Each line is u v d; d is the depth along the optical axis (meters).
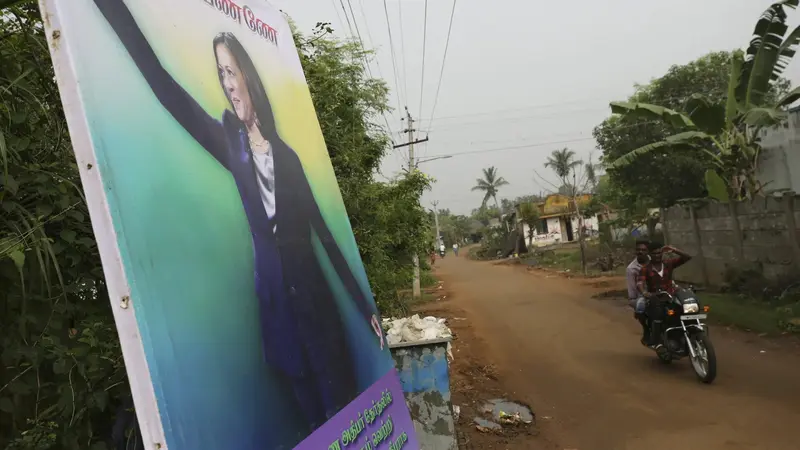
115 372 2.17
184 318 1.39
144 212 1.37
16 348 1.84
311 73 5.06
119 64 1.46
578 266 22.36
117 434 2.13
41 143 2.24
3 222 1.98
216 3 2.12
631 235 22.02
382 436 2.30
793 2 10.02
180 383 1.31
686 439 4.53
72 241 2.06
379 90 6.23
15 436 1.90
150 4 1.68
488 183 66.06
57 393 2.02
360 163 5.87
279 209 2.11
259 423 1.54
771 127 12.74
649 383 6.19
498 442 4.80
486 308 13.58
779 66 11.12
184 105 1.69
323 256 2.38
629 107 12.27
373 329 2.66
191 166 1.62
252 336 1.65
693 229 13.47
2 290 1.94
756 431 4.54
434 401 3.97
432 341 4.00
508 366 7.51
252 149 2.04
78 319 2.21
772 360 6.56
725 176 12.41
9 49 2.23
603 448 4.53
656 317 6.56
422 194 6.56
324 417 1.90
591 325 9.98
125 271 1.25
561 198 44.25
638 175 18.25
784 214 10.00
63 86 1.28
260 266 1.82
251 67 2.25
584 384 6.40
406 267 6.56
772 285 10.21
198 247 1.53
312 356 1.96
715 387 5.79
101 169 1.28
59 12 1.31
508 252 41.38
